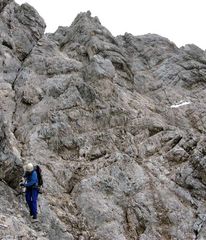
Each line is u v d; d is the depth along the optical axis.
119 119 26.09
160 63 37.97
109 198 20.61
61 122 24.34
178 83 35.50
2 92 26.83
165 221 20.03
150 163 23.34
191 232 19.66
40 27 34.66
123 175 21.70
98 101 26.30
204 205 21.17
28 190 17.36
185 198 21.31
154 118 27.23
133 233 19.42
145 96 32.84
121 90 30.17
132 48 39.75
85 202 20.12
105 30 36.25
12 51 30.70
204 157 22.31
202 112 30.88
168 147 24.64
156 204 20.66
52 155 22.73
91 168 22.19
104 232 18.97
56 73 28.81
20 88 27.39
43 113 25.06
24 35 32.72
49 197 19.67
